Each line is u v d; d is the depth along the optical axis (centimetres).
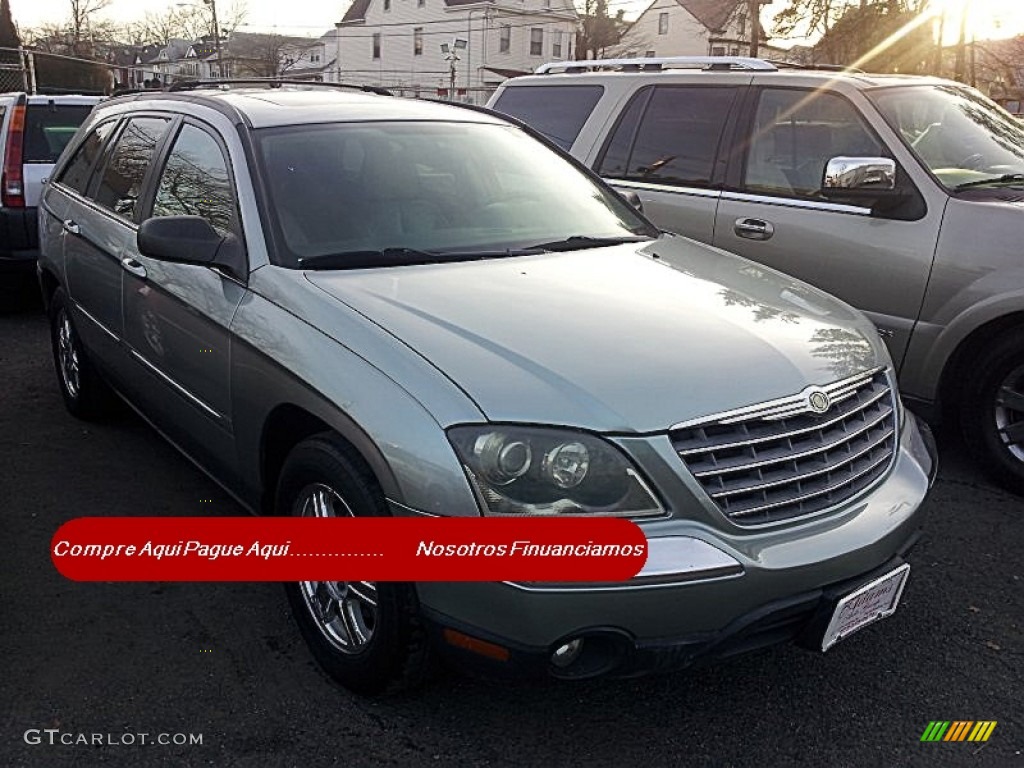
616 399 251
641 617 243
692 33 5434
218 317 336
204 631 333
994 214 451
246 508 365
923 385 480
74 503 427
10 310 820
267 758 272
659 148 605
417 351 268
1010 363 450
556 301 304
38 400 575
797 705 301
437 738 282
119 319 433
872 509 281
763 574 250
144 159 440
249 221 340
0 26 3797
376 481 268
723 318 301
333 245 339
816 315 325
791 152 541
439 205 374
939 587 375
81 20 6125
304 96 429
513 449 243
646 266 354
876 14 3712
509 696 302
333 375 277
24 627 332
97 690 299
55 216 528
